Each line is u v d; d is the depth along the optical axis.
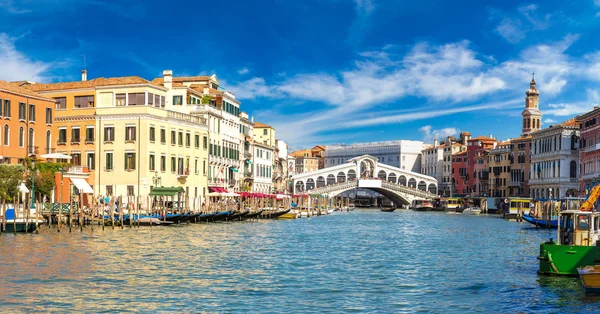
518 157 128.12
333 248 44.84
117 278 29.39
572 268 29.59
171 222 61.41
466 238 55.62
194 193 76.62
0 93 57.91
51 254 36.06
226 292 26.94
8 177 49.47
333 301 25.61
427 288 28.42
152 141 68.81
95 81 71.81
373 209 147.25
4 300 24.62
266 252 40.88
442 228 70.81
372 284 29.36
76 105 70.75
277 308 24.28
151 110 69.00
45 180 55.75
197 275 30.75
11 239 42.81
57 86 71.88
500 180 137.88
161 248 40.53
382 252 42.72
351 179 151.38
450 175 167.00
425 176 156.88
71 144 70.12
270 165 115.25
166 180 71.06
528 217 74.56
